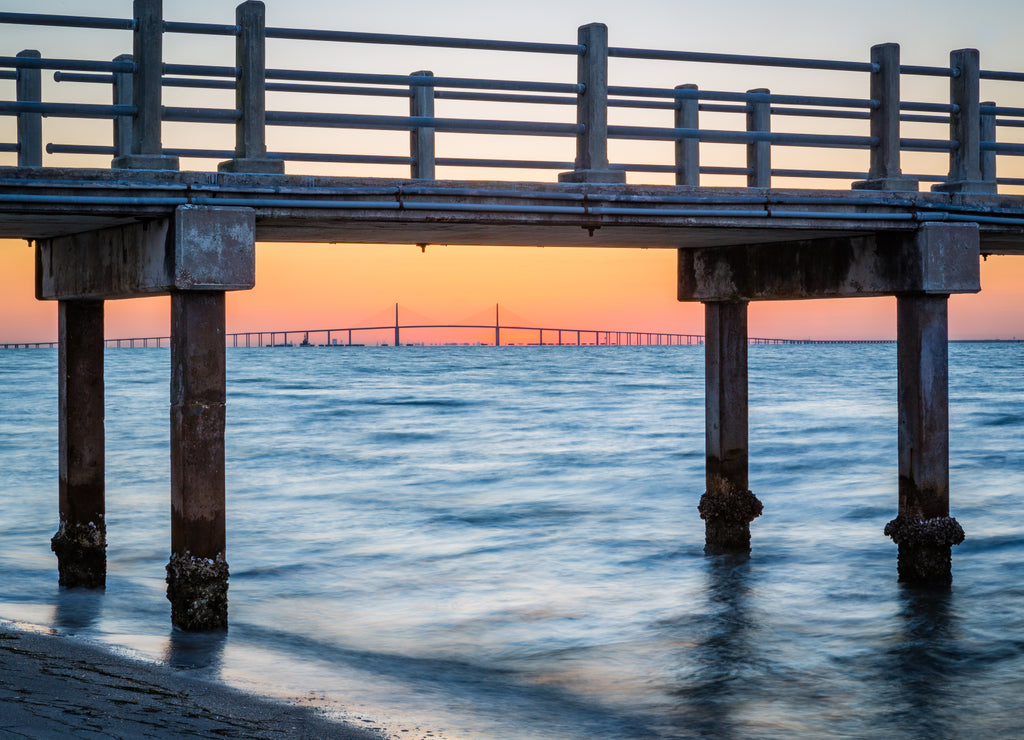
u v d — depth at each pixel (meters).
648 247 13.89
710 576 14.27
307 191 9.27
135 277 9.79
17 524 18.47
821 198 10.95
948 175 12.02
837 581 13.91
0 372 90.94
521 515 19.83
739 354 14.38
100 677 8.77
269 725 7.92
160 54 9.11
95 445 12.42
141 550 16.20
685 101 11.04
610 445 32.44
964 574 14.34
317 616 12.48
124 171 8.84
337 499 22.14
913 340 11.75
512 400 53.88
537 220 9.99
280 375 86.44
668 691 9.77
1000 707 9.41
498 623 12.16
